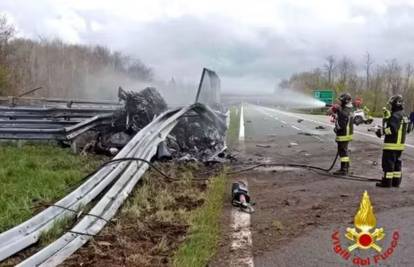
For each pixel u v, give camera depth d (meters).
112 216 5.71
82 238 4.84
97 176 6.55
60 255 4.38
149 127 9.61
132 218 5.76
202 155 10.73
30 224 4.83
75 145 10.71
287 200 6.97
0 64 39.31
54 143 11.71
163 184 7.75
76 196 5.88
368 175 9.30
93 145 11.11
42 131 10.55
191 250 4.62
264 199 7.05
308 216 6.08
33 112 11.89
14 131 10.64
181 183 7.86
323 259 4.54
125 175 6.98
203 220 5.61
